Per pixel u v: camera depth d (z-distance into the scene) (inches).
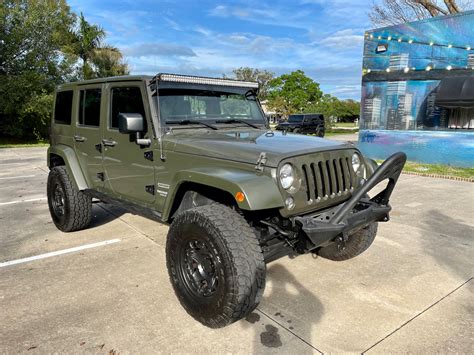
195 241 110.7
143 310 120.8
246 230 105.0
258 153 111.0
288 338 106.3
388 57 533.6
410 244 182.4
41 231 201.0
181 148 126.6
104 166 164.9
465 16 459.2
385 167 111.6
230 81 159.6
